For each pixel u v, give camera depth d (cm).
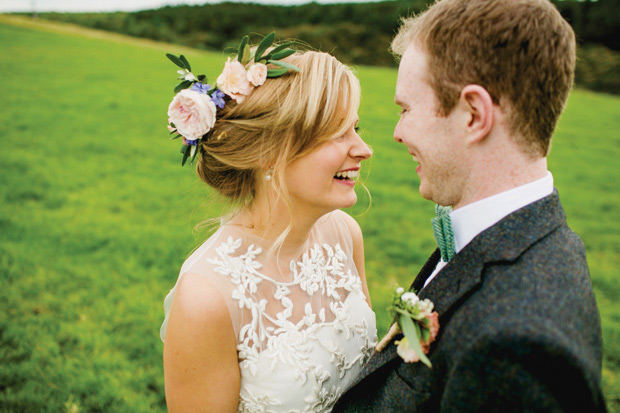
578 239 108
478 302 100
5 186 705
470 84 103
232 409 148
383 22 6166
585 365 83
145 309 403
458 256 110
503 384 86
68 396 298
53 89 1586
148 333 373
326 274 176
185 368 139
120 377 320
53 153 922
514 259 100
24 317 379
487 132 104
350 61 5475
